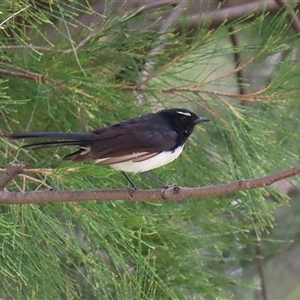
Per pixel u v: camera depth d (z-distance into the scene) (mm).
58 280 8312
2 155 8562
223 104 9305
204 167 9812
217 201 10172
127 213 8523
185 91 9562
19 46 8758
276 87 9086
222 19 12797
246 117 9242
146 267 9094
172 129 8328
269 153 9195
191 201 10164
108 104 9203
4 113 9352
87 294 10070
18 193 7129
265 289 13312
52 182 8383
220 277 11297
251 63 9414
